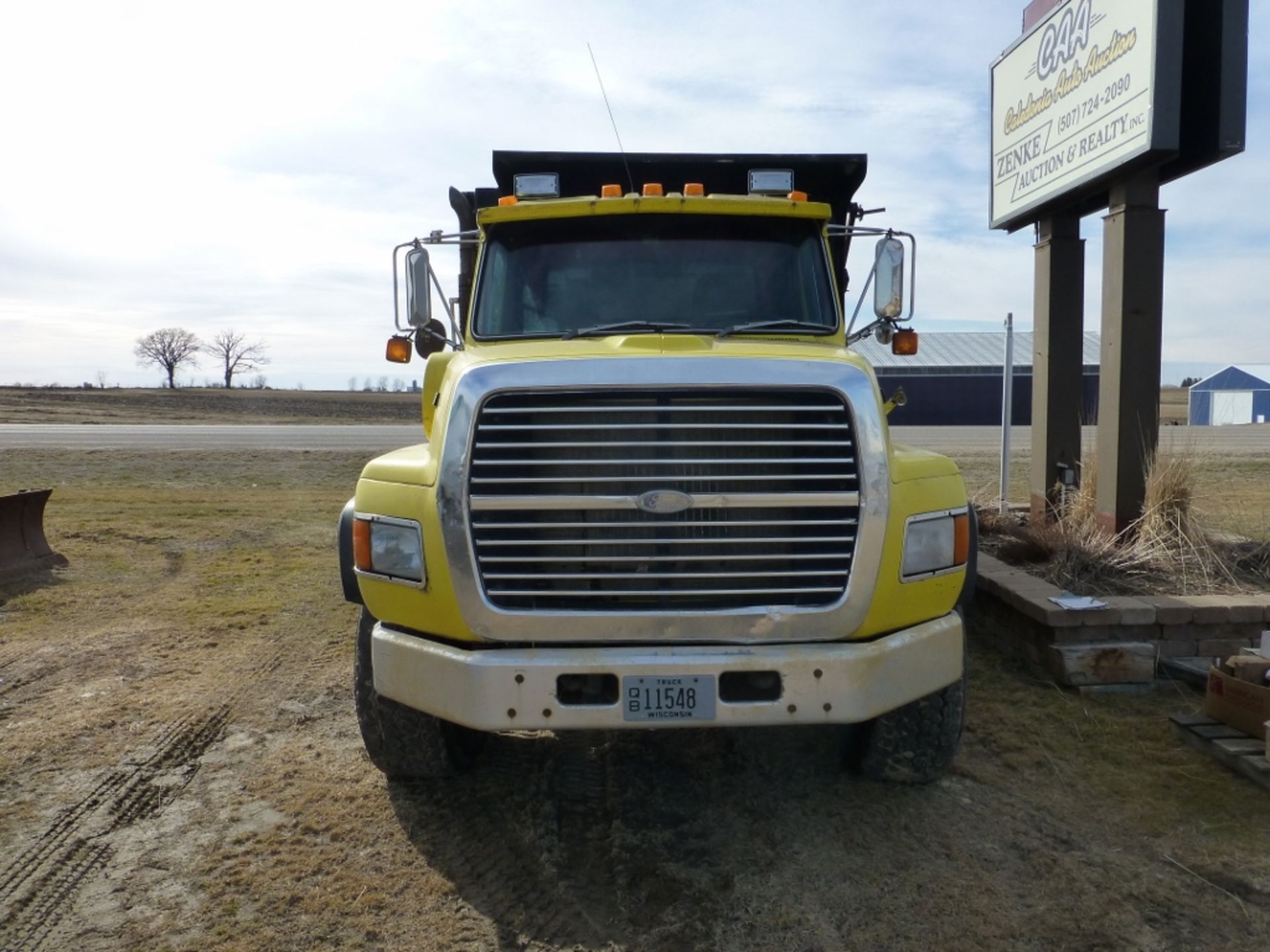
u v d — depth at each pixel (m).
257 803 3.97
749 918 3.11
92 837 3.69
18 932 3.08
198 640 6.36
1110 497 6.29
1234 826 3.64
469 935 3.05
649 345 3.56
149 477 15.95
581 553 3.28
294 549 9.61
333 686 5.45
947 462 3.74
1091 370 31.72
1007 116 7.55
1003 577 5.85
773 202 4.68
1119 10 5.86
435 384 4.48
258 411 49.88
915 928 3.04
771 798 3.98
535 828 3.72
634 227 4.75
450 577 3.29
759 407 3.25
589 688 3.28
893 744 3.90
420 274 5.00
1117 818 3.72
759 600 3.30
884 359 37.78
